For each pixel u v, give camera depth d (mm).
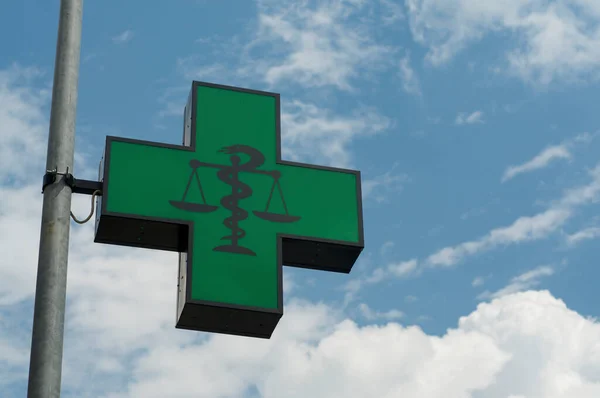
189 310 12195
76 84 11188
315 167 13383
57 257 10289
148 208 12453
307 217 13062
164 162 12805
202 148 13070
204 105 13406
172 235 12648
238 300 12234
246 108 13531
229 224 12633
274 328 12602
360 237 13133
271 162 13242
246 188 12953
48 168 10719
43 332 9867
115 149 12695
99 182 12500
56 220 10461
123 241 12680
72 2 11523
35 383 9641
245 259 12484
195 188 12750
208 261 12344
